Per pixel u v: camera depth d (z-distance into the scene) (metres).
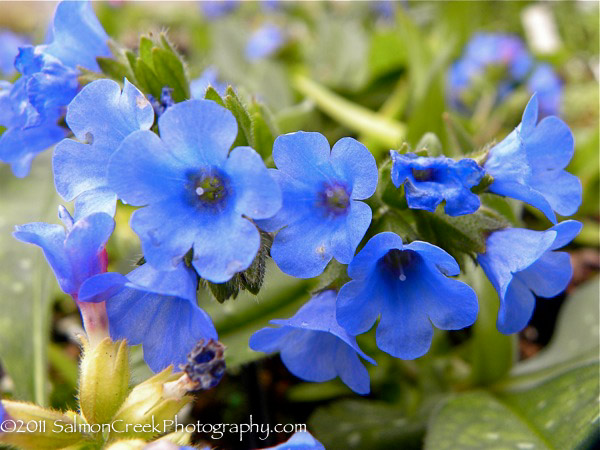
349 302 0.10
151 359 0.10
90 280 0.09
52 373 0.16
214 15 0.31
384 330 0.10
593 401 0.12
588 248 0.19
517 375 0.14
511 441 0.12
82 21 0.12
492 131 0.22
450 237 0.11
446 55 0.17
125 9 0.30
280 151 0.10
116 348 0.10
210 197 0.10
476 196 0.10
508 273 0.10
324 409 0.14
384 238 0.09
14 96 0.11
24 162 0.12
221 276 0.09
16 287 0.14
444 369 0.15
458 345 0.16
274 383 0.15
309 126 0.19
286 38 0.24
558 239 0.10
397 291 0.10
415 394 0.15
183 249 0.09
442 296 0.10
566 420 0.12
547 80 0.23
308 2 0.32
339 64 0.24
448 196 0.10
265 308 0.13
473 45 0.23
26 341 0.13
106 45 0.12
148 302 0.10
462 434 0.12
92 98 0.10
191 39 0.29
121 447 0.10
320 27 0.26
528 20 0.30
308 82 0.21
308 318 0.10
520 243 0.10
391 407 0.15
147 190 0.09
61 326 0.17
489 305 0.14
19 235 0.10
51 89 0.11
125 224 0.17
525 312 0.11
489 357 0.14
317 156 0.10
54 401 0.15
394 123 0.20
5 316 0.13
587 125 0.24
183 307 0.10
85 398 0.10
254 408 0.13
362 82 0.23
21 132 0.12
